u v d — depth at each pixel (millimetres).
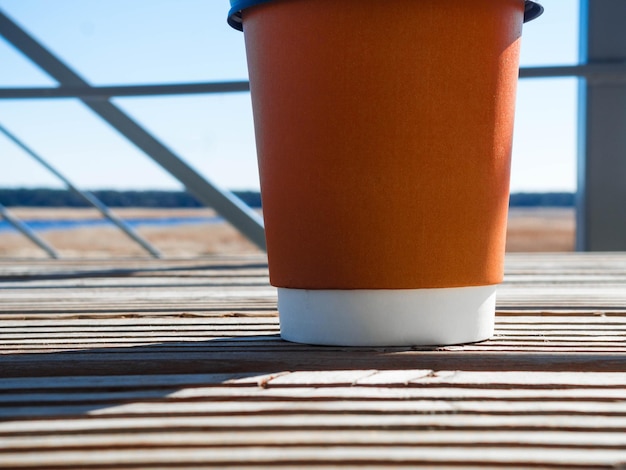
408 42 248
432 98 250
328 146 254
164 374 231
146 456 172
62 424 188
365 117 250
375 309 258
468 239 258
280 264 269
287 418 190
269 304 367
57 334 289
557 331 287
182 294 415
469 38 251
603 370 233
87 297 404
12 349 262
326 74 252
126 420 190
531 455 171
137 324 311
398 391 208
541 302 363
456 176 254
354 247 255
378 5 247
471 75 253
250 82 276
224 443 177
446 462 168
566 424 185
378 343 258
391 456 170
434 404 198
